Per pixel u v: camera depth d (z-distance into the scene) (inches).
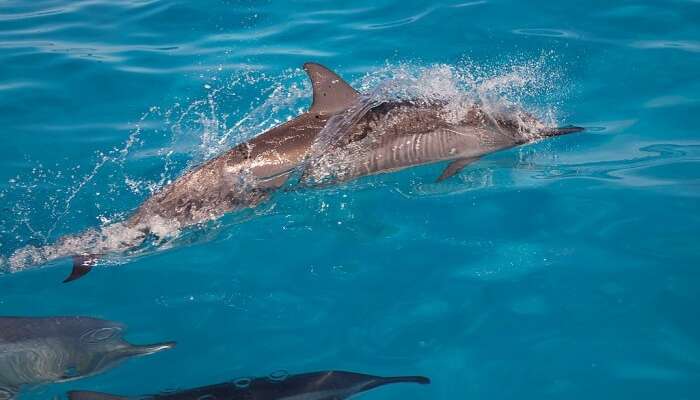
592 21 453.4
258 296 260.7
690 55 404.8
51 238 298.7
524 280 257.3
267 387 215.8
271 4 516.1
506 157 343.6
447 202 310.8
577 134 349.7
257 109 389.7
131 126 380.8
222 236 300.0
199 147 359.9
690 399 203.3
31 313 257.1
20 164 349.1
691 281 249.1
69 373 224.4
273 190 324.8
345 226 299.9
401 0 507.8
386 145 342.0
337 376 218.8
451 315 243.9
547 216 292.5
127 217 311.0
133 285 271.7
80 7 530.3
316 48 447.8
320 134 337.4
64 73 432.5
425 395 210.4
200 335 242.5
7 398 213.9
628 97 373.1
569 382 212.8
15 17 515.5
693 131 341.4
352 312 249.0
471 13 475.2
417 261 272.7
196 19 498.6
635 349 223.0
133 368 227.0
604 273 257.1
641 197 296.8
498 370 219.1
